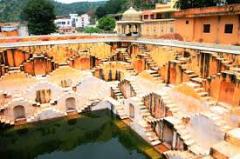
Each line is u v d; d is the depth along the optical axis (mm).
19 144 20547
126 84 25203
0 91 22750
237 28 22234
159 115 20172
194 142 16078
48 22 54094
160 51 24812
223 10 23047
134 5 75000
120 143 20484
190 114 17500
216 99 18156
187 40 28859
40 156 19000
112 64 29547
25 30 52375
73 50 28812
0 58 25188
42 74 27422
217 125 14664
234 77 16469
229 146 12055
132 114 22359
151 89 22969
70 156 18797
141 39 29938
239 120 14883
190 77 20453
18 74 24562
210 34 25656
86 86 25484
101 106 25375
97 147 19812
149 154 17625
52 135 21859
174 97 19859
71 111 24469
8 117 22016
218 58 18828
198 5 31719
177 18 30328
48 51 27516
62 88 24438
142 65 26844
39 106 23141
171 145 17547
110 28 60906
